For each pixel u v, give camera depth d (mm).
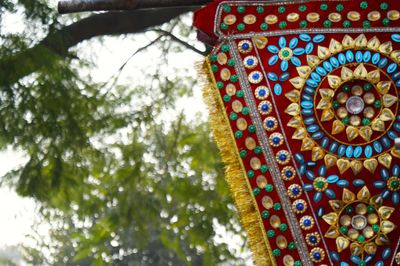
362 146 5836
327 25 5961
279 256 5805
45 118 12023
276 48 5980
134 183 12703
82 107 12352
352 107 5879
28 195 12039
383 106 5863
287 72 5949
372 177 5805
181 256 12586
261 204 5852
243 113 5941
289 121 5902
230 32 6023
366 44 5922
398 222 5758
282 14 6008
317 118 5883
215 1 6055
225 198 12602
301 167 5852
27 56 11758
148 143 13039
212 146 12922
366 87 5887
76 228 13664
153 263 14773
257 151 5898
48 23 12008
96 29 12352
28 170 12062
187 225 12555
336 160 5840
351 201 5793
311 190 5828
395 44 5914
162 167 12930
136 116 12930
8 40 11883
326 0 5984
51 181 12086
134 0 6191
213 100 5988
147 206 12648
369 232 5762
